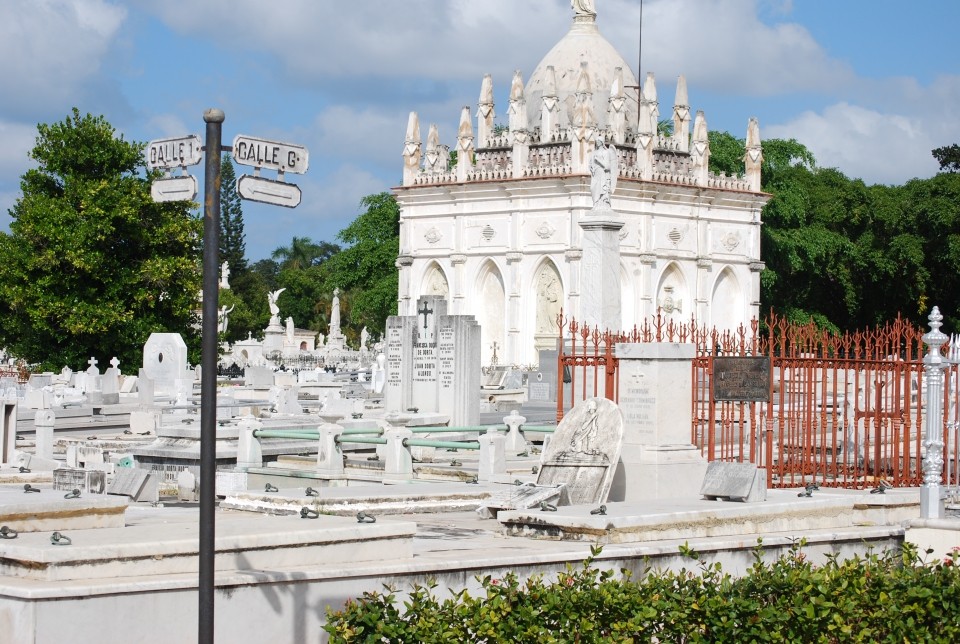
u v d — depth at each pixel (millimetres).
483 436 33219
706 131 122562
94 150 89062
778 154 133000
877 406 27625
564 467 24391
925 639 15180
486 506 24312
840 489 26328
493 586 15188
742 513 21484
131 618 15164
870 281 128000
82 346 89312
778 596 15445
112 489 27594
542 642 14141
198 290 91250
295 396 62531
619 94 119938
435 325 48344
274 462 37969
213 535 13891
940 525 21828
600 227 51219
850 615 15070
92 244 87312
